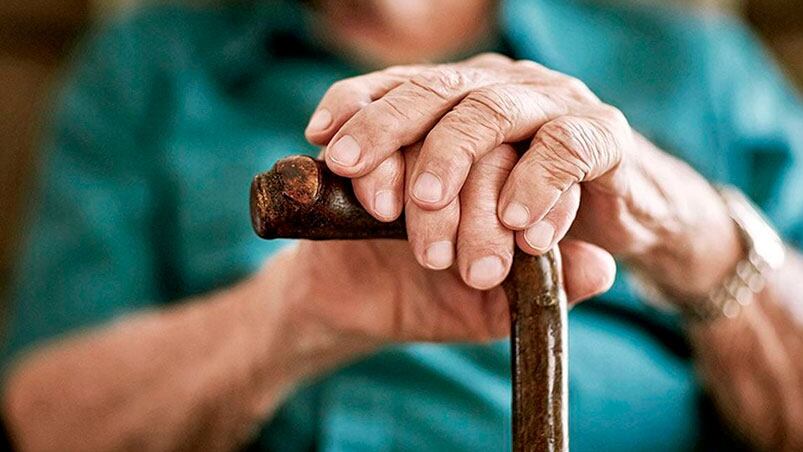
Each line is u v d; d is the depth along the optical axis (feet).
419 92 2.20
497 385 3.55
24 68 4.80
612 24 4.19
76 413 3.47
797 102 4.30
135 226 3.87
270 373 3.14
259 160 3.83
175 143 3.91
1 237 4.73
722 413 3.64
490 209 2.17
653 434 3.59
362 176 2.15
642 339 3.72
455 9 4.10
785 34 4.70
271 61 4.09
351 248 2.56
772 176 4.06
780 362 3.48
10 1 4.78
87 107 4.04
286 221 2.12
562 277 2.25
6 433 3.77
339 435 3.49
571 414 3.53
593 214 2.58
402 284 2.60
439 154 2.13
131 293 3.77
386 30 4.09
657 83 4.06
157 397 3.34
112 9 4.83
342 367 3.56
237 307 3.28
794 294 3.46
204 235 3.78
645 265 3.14
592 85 4.05
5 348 3.76
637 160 2.63
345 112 2.26
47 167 4.00
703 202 2.97
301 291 2.71
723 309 3.34
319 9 4.13
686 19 4.24
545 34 4.07
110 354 3.44
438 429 3.50
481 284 2.15
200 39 4.12
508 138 2.20
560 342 2.15
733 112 4.08
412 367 3.54
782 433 3.60
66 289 3.74
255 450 3.58
